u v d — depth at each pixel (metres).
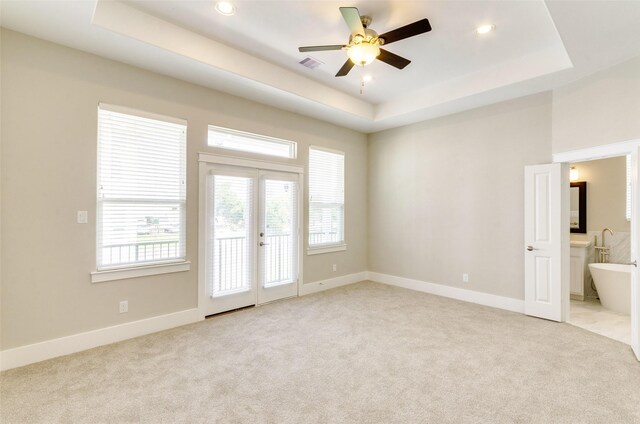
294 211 4.77
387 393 2.24
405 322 3.67
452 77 4.11
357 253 5.79
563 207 3.69
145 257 3.34
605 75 3.21
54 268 2.81
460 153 4.66
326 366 2.63
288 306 4.27
